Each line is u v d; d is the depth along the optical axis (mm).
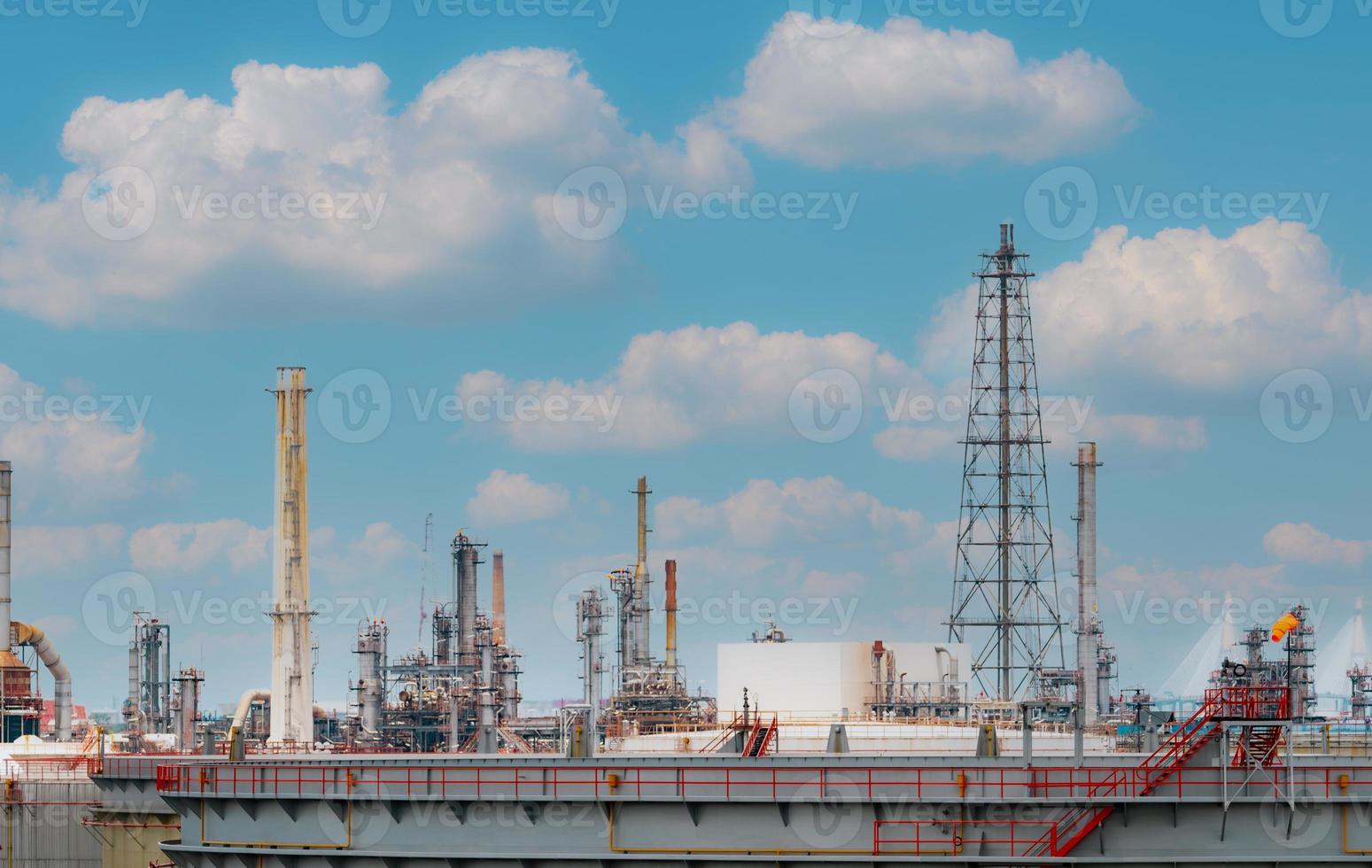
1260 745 68688
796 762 69062
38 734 178375
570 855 69750
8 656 177125
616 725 149125
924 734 105375
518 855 70312
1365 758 70250
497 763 72125
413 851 71562
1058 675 162875
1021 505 164750
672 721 150000
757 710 104000
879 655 119000
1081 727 69625
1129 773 67500
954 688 124562
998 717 131500
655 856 69312
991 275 167000
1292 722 66688
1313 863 66875
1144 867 67062
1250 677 74250
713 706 169375
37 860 114312
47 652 187625
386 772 72312
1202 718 67938
